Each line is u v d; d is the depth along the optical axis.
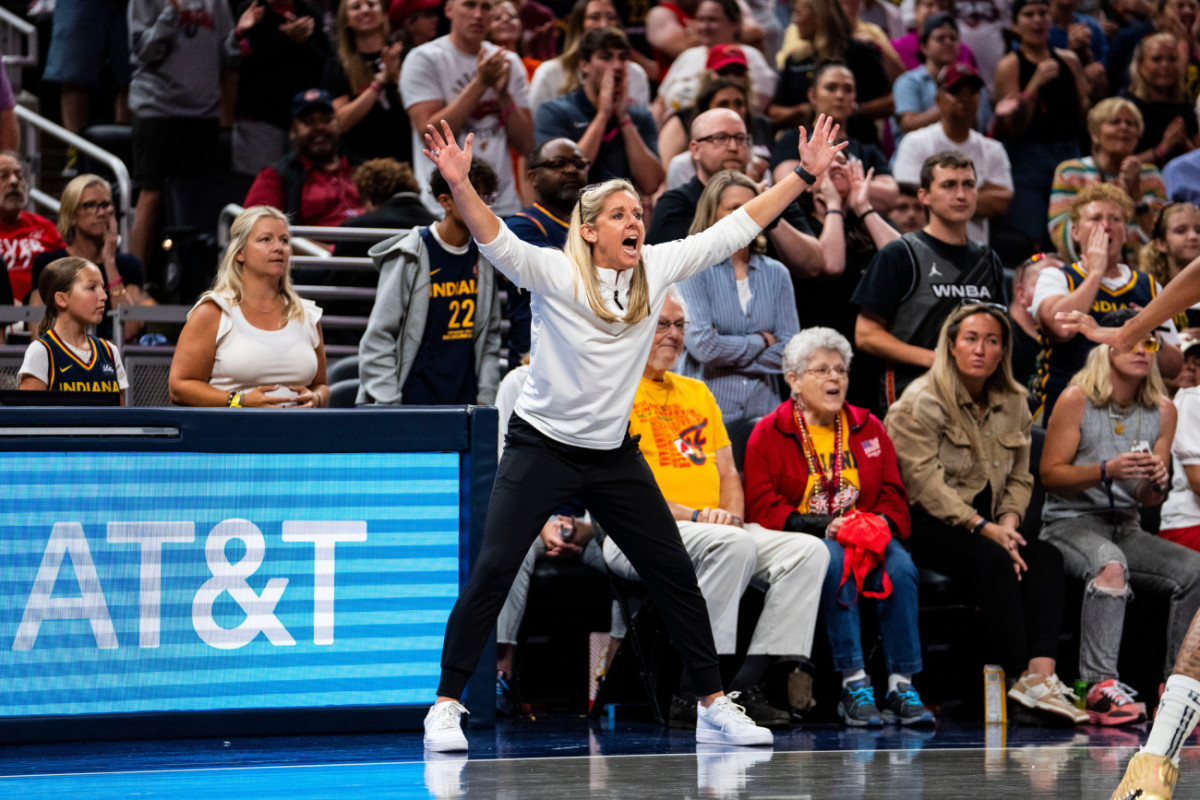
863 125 18.02
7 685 9.02
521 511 8.97
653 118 17.67
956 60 20.22
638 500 9.27
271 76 19.41
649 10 21.58
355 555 9.66
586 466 9.12
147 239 18.80
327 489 9.61
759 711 10.80
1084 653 11.98
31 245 15.94
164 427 9.33
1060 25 23.33
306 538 9.58
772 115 18.66
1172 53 21.09
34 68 21.67
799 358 11.80
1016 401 12.55
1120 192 14.20
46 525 9.13
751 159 15.40
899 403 12.45
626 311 8.77
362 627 9.66
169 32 18.50
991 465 12.38
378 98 18.45
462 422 9.81
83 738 9.15
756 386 13.16
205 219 18.50
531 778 7.70
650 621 11.08
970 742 9.83
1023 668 11.48
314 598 9.59
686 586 9.46
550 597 11.61
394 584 9.73
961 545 11.84
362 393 12.42
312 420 9.56
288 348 11.23
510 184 17.22
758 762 8.47
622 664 11.19
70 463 9.17
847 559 11.06
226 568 9.43
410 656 9.74
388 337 12.40
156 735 9.26
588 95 16.58
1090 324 7.95
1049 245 19.89
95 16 20.27
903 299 13.62
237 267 11.20
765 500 11.70
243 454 9.48
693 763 8.40
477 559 9.05
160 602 9.31
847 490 11.72
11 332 15.17
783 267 13.58
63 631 9.14
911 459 12.19
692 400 11.77
